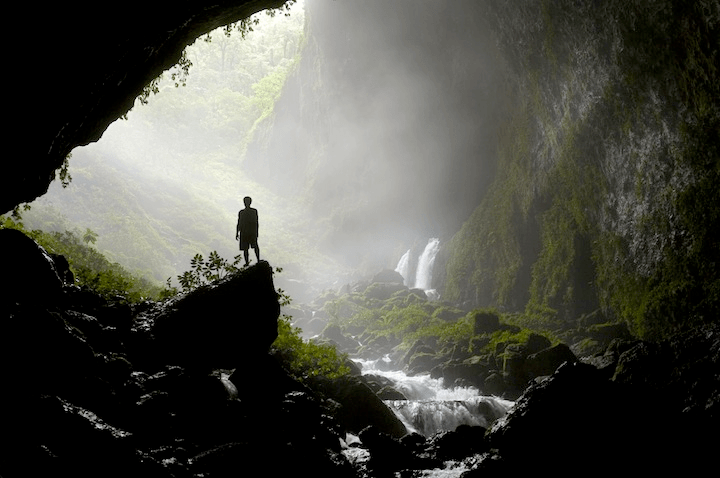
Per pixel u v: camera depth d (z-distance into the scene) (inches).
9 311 264.8
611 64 916.6
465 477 344.5
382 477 351.6
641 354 427.2
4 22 267.6
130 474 215.8
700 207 771.4
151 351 385.7
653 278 840.3
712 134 753.0
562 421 370.3
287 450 315.6
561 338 924.0
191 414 314.3
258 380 404.5
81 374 276.8
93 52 337.1
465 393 761.0
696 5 719.7
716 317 717.9
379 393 681.0
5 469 183.6
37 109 322.0
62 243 861.2
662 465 344.2
